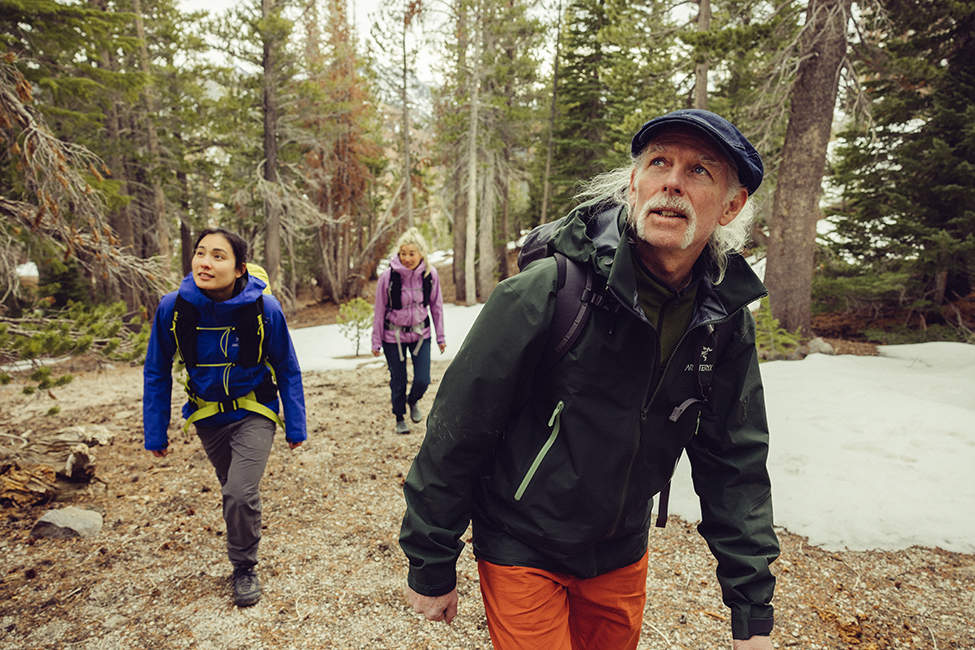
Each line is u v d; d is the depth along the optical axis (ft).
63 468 12.33
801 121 28.12
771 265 29.53
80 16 19.08
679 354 3.84
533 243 4.12
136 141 57.11
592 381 3.63
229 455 8.96
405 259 16.05
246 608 8.43
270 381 8.80
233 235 8.04
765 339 27.84
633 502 4.13
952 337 29.63
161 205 58.80
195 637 7.73
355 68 82.94
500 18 67.10
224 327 8.11
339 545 10.41
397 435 16.98
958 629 8.10
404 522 3.93
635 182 3.65
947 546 10.25
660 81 38.88
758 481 4.26
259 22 61.00
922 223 31.65
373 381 25.77
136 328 35.22
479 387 3.60
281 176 72.28
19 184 17.01
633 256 3.68
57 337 12.23
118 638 7.66
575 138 73.87
